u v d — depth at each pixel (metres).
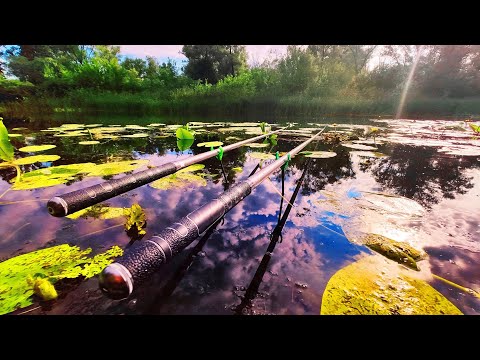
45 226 1.26
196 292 0.86
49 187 1.80
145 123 7.18
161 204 1.58
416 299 0.82
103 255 1.02
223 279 0.93
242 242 1.18
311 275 0.95
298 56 13.55
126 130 5.24
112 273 0.52
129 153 3.14
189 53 21.61
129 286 0.53
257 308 0.79
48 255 1.01
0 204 1.51
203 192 1.80
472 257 1.06
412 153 3.31
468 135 5.31
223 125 6.77
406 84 16.75
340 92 12.82
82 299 0.81
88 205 1.08
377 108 13.04
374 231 1.28
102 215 1.40
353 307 0.79
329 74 13.93
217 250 1.11
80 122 7.25
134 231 1.24
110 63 13.25
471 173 2.34
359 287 0.87
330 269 0.98
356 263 1.00
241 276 0.94
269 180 2.17
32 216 1.37
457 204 1.62
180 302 0.81
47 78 13.22
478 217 1.43
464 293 0.85
